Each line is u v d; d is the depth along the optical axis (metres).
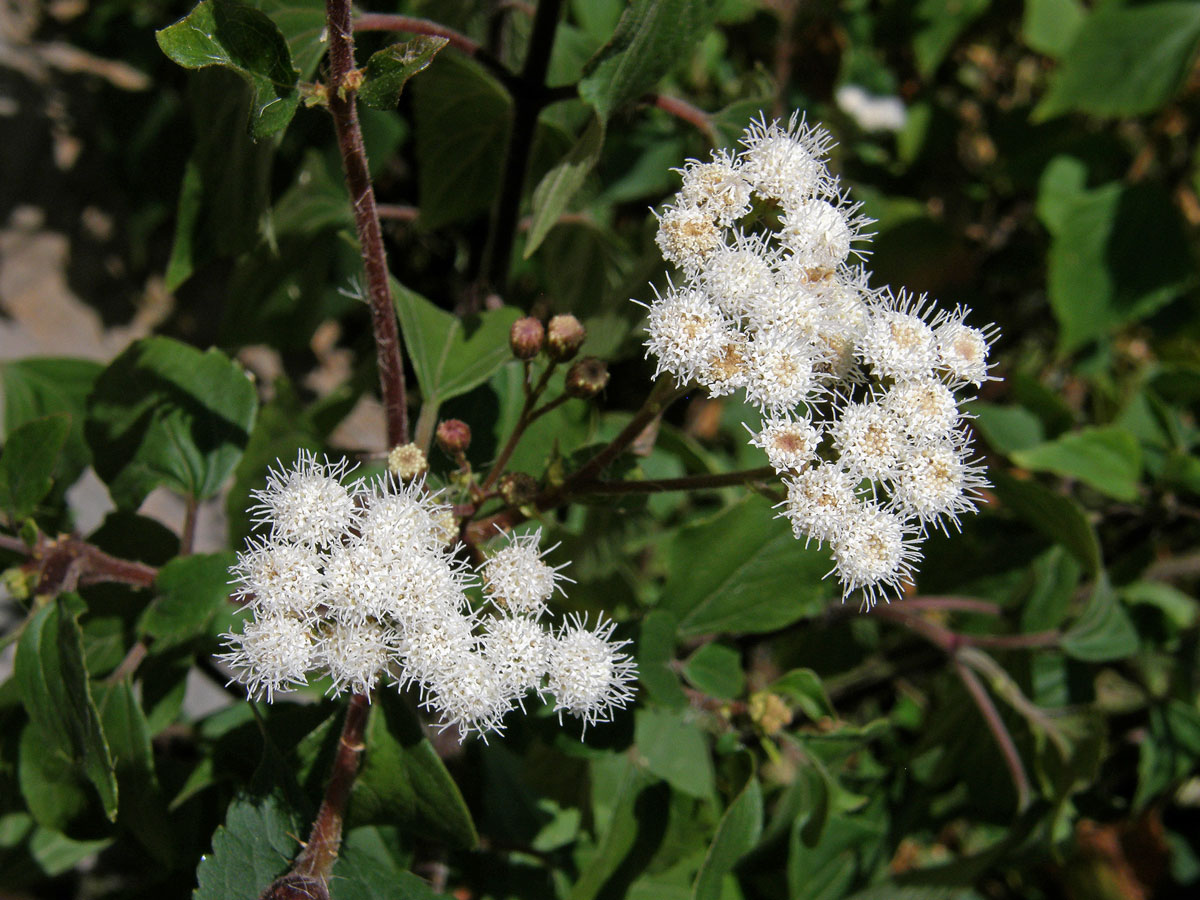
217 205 0.16
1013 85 0.30
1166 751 0.19
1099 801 0.21
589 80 0.12
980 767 0.18
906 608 0.18
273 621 0.10
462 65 0.15
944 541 0.20
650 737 0.15
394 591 0.10
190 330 0.28
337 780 0.11
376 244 0.11
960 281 0.25
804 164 0.11
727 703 0.14
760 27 0.26
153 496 0.25
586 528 0.17
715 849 0.12
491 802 0.18
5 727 0.14
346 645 0.10
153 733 0.14
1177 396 0.22
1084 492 0.21
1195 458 0.18
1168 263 0.23
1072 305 0.23
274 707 0.14
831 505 0.10
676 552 0.14
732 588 0.14
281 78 0.10
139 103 0.25
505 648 0.10
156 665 0.14
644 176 0.22
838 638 0.20
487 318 0.14
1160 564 0.21
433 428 0.13
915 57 0.28
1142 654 0.20
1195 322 0.26
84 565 0.12
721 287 0.10
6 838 0.18
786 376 0.10
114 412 0.14
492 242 0.16
